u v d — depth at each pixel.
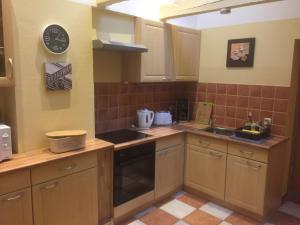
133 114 3.21
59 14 2.08
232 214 2.78
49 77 2.05
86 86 2.35
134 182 2.63
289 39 2.76
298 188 3.19
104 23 2.53
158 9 3.11
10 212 1.71
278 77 2.87
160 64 3.01
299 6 2.67
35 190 1.82
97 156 2.23
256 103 3.06
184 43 3.28
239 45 3.13
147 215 2.72
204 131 3.09
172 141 3.01
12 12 1.80
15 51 1.86
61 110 2.20
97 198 2.27
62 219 2.02
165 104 3.62
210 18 3.39
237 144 2.69
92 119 2.44
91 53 2.35
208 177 3.00
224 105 3.36
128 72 2.91
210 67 3.46
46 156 1.92
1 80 1.79
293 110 2.98
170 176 3.06
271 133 2.96
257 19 2.97
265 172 2.52
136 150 2.57
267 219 2.71
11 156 1.85
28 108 1.98
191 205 2.94
